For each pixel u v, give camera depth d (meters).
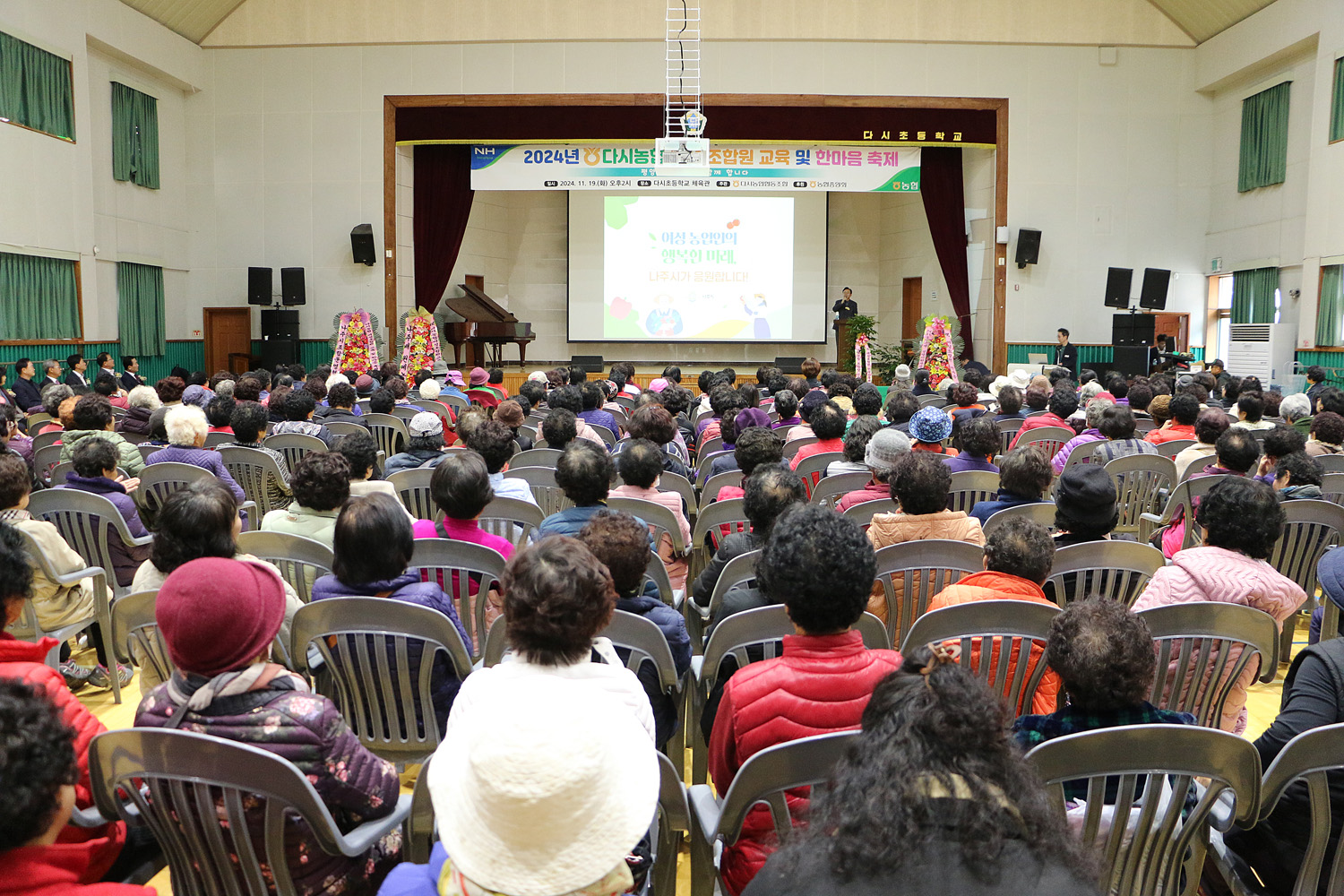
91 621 4.00
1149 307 15.79
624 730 1.39
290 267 15.92
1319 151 13.86
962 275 16.91
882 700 1.25
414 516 4.88
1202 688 2.61
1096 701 1.88
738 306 18.62
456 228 16.70
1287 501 4.12
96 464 4.33
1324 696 2.01
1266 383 14.49
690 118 12.28
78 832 1.97
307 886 1.89
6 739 1.25
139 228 14.83
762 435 4.48
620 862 1.31
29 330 12.50
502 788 1.24
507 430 4.52
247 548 3.39
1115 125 16.22
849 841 1.06
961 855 1.04
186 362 16.12
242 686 1.86
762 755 1.76
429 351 15.29
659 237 18.56
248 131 15.99
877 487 4.21
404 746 2.68
